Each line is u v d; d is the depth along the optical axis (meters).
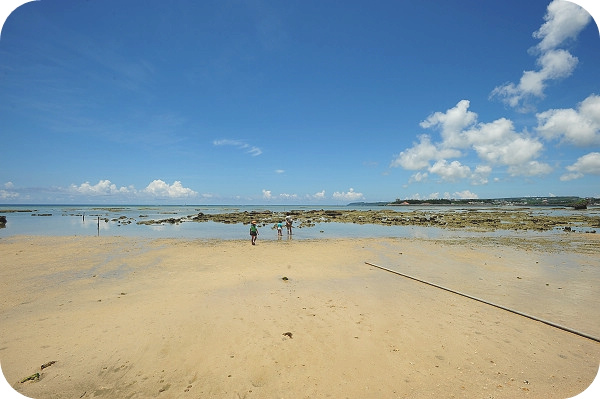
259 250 18.00
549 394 4.77
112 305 8.50
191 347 6.15
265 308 8.24
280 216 51.19
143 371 5.40
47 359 5.75
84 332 6.80
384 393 4.80
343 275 12.02
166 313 7.85
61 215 57.94
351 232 28.52
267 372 5.34
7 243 20.42
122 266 13.59
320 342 6.36
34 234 26.16
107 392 4.87
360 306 8.47
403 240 22.52
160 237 24.41
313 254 16.64
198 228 32.62
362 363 5.61
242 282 10.90
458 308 8.39
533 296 9.45
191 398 4.73
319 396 4.74
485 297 9.32
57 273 12.33
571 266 13.60
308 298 9.12
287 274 12.11
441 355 5.91
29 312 8.02
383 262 14.52
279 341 6.39
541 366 5.57
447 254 16.59
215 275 11.93
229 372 5.35
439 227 32.81
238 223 39.31
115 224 37.53
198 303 8.62
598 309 8.38
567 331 6.99
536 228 29.75
